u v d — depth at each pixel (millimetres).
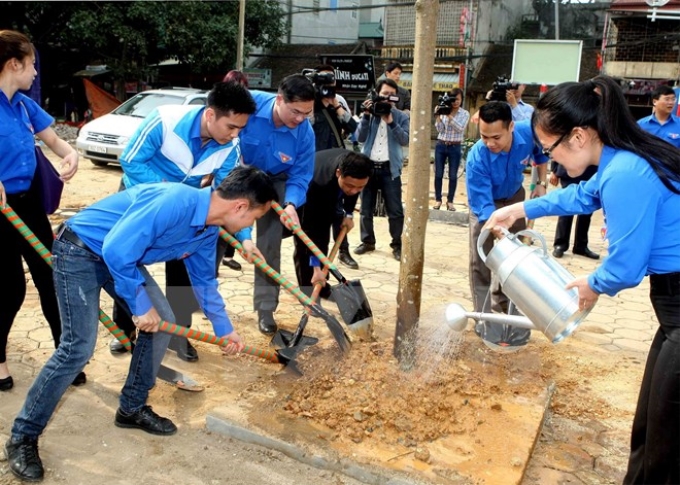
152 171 3295
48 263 2812
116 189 9117
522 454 2740
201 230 2643
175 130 3197
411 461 2678
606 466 2854
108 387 3354
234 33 16766
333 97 5562
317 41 25375
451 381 3289
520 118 7102
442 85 21344
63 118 20297
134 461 2736
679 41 17719
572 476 2764
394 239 6090
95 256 2619
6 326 3154
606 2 24750
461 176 13883
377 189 6023
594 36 24859
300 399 3135
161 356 2930
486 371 3531
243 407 3082
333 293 3703
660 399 2107
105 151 10602
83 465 2693
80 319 2602
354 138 6062
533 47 11688
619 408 3385
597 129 2094
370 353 3480
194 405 3209
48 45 18484
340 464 2670
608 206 2041
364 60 15414
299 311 4492
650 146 2027
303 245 4246
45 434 2900
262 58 24375
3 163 2939
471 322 4176
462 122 8281
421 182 3164
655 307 2162
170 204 2484
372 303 4730
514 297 2680
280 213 3605
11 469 2576
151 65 18938
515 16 26000
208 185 3537
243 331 4125
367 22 28219
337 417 2979
